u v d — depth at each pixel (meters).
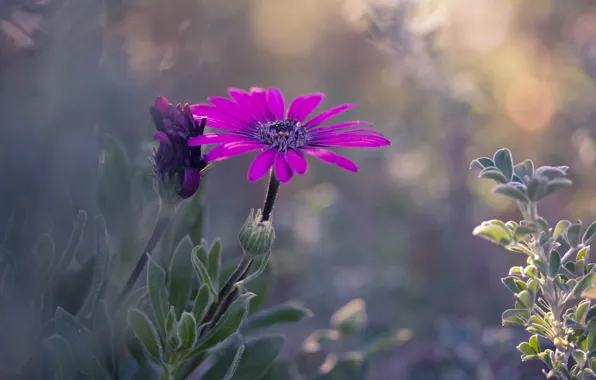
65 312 0.43
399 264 0.79
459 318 0.73
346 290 0.75
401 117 0.87
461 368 0.60
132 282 0.43
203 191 0.49
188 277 0.44
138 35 0.66
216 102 0.44
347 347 0.58
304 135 0.41
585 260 0.41
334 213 0.82
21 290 0.44
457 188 0.79
